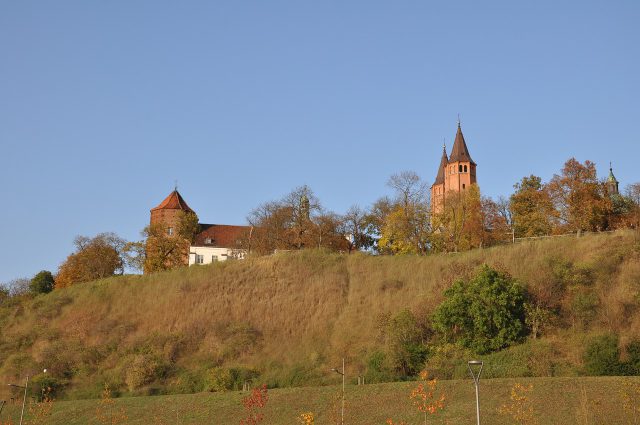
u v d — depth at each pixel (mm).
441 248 92062
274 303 72750
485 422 38969
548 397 42312
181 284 79375
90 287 84250
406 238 95125
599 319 56062
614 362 49156
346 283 74938
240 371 58906
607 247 66312
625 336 51438
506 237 91250
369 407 44281
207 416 46500
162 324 72688
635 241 66688
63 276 104250
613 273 61438
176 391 58000
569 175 89562
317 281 75500
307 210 112188
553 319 56844
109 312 77375
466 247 89750
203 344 67562
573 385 44250
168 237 114062
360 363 58094
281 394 49531
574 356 52406
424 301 64062
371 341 61656
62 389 61188
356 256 81125
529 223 91250
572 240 70875
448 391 45719
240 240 114812
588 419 37781
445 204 99875
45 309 79188
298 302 72312
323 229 107625
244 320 70750
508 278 60156
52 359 66000
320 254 82500
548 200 90562
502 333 55156
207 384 57406
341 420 41438
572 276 61062
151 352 66125
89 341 70938
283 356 63562
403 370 54781
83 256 105000
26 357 68562
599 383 44188
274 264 80750
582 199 86938
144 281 83000
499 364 52656
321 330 66938
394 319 59188
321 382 55062
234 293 75812
